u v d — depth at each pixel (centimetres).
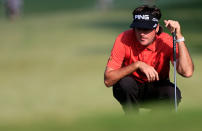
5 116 2680
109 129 1002
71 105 3039
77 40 7106
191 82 3625
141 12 1448
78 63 4928
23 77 4262
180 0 13312
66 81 3975
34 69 4681
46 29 9231
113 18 10675
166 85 1537
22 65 4978
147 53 1512
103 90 3566
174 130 948
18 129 1150
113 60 1530
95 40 6969
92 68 4591
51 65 4878
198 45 5625
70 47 6338
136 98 1534
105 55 5428
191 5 11206
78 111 2814
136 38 1507
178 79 3766
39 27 9744
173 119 998
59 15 12656
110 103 3100
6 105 3097
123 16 11038
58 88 3684
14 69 4741
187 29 7200
